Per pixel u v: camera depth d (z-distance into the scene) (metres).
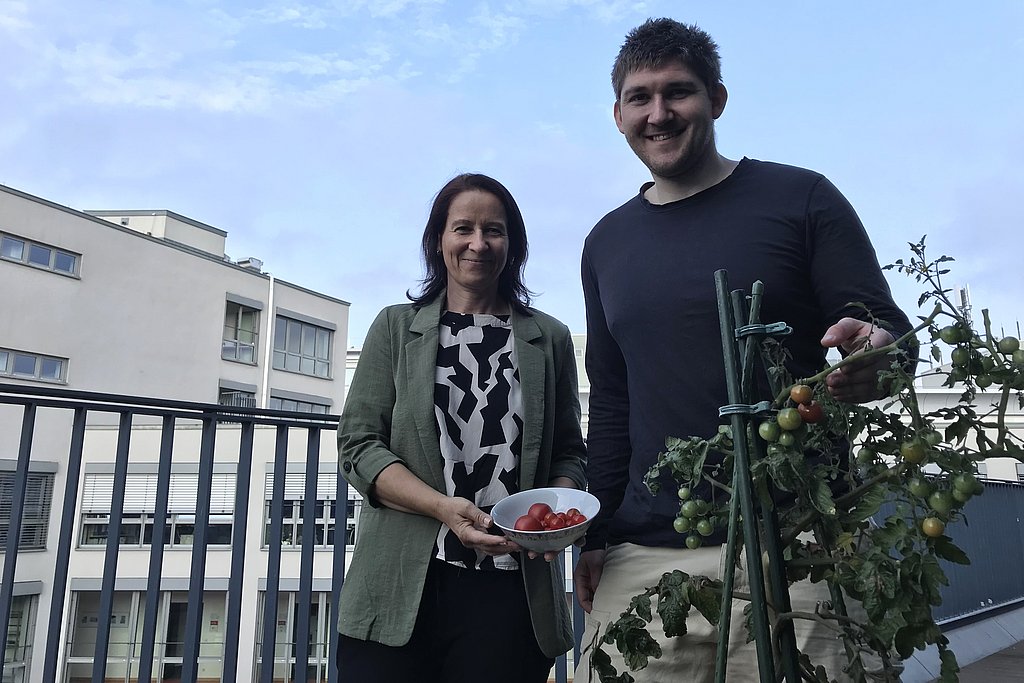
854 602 1.24
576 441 1.72
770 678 0.73
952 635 3.78
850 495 0.80
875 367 0.88
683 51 1.43
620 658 1.42
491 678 1.41
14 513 1.79
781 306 1.37
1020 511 5.37
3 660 1.75
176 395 25.39
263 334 28.05
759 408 0.78
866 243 1.37
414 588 1.41
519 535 1.27
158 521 1.95
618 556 1.47
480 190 1.63
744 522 0.76
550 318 1.73
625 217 1.60
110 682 18.69
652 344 1.44
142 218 30.19
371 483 1.46
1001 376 0.72
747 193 1.44
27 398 1.83
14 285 21.86
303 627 2.07
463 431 1.52
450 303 1.68
